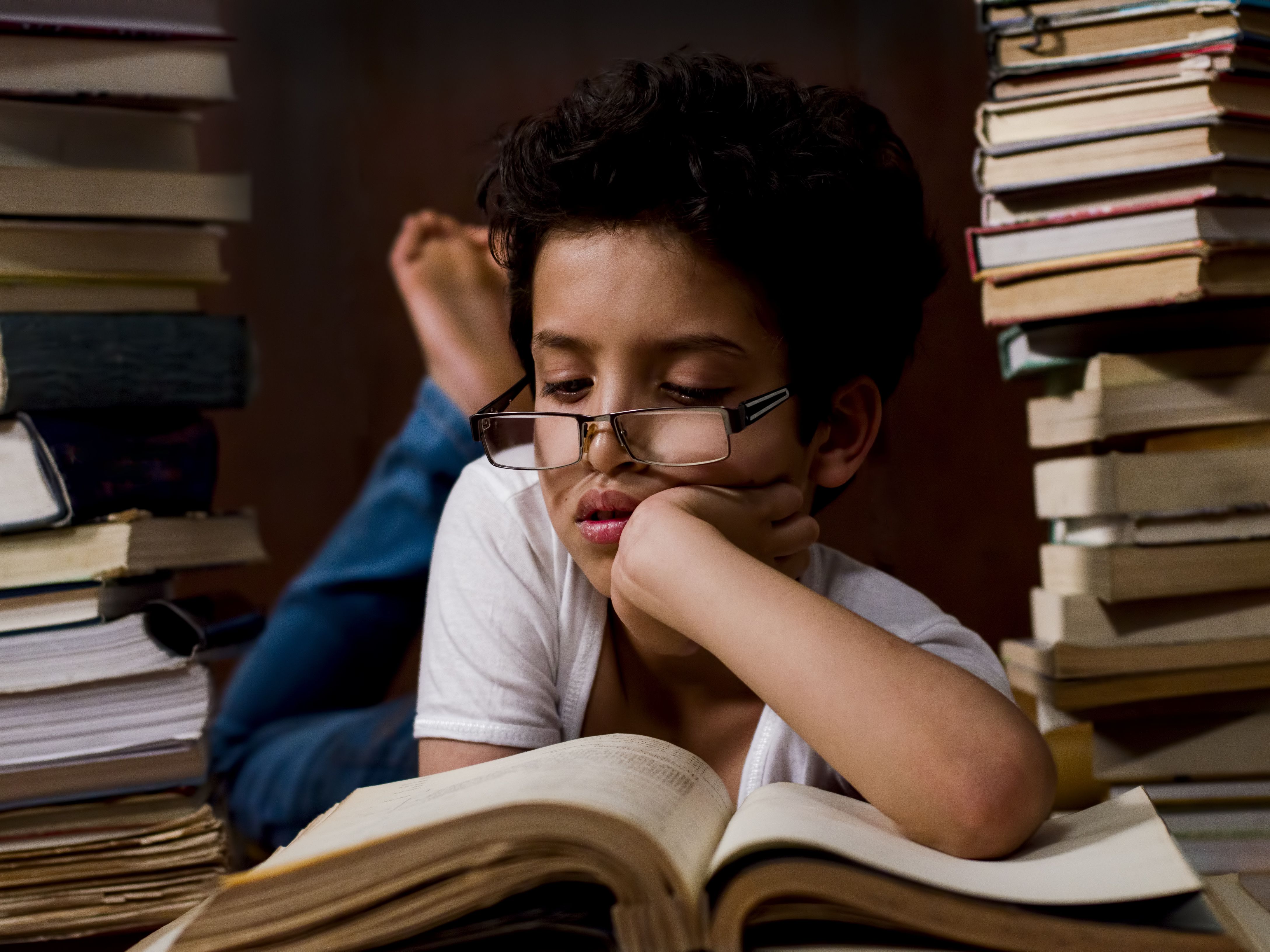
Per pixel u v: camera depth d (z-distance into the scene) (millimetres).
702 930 567
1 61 972
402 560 1857
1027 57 1104
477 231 2154
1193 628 1110
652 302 840
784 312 896
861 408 1021
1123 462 1084
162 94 1026
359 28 2652
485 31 2658
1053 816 1127
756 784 959
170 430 1088
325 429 2656
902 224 1044
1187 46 1042
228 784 1699
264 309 2646
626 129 869
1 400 970
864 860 591
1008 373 1269
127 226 1043
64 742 957
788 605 735
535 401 1006
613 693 1020
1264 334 1121
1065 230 1100
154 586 1063
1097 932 561
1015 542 2459
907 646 721
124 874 965
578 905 582
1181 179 1058
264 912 582
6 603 963
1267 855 1095
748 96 948
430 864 571
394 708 1661
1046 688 1146
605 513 875
